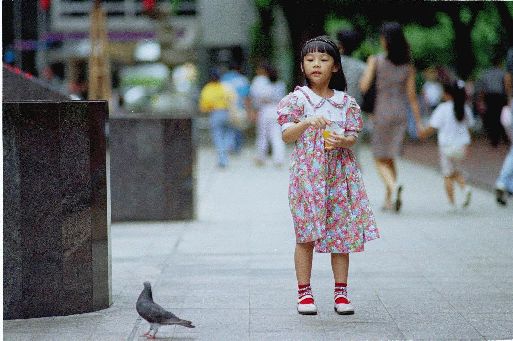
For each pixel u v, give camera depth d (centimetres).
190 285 704
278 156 1931
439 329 566
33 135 580
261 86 1947
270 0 2717
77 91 2480
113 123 1083
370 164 1938
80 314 604
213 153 2402
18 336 548
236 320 589
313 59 606
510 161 1180
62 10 3619
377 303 641
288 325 575
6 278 586
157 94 2856
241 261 811
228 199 1327
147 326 571
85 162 596
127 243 923
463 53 2630
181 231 1008
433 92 2616
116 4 3756
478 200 1265
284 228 1022
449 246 887
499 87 2208
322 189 592
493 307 628
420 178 1605
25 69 2334
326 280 720
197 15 3881
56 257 595
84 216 602
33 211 587
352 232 600
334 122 605
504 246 886
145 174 1088
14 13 2220
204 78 3909
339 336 548
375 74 1128
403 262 803
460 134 1126
